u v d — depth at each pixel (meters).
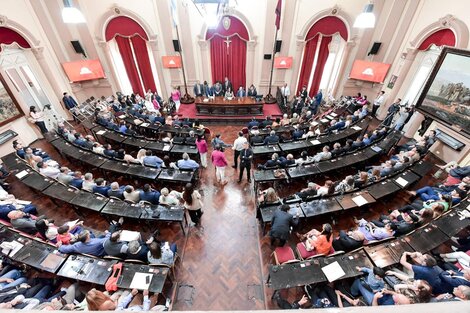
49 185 5.31
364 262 3.65
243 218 5.42
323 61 10.95
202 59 11.00
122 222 5.09
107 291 3.42
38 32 8.66
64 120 9.48
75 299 3.60
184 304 3.86
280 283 3.45
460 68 5.95
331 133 7.75
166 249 3.95
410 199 5.68
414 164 5.81
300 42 10.30
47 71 8.95
